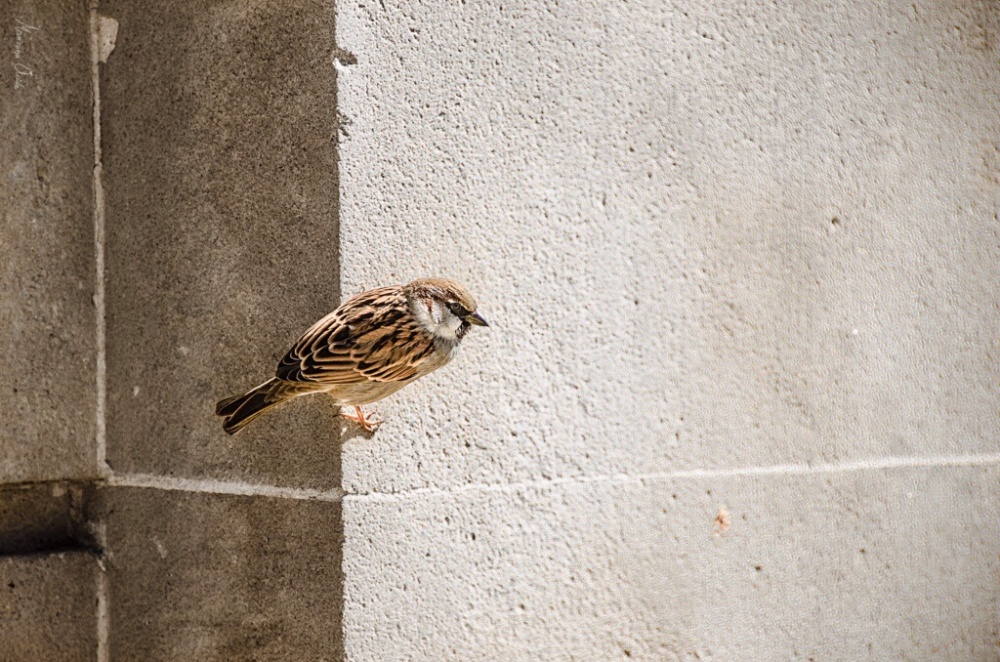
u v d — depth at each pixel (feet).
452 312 19.49
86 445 23.00
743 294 25.00
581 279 22.50
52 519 22.97
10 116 21.85
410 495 20.17
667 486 23.68
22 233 22.03
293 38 19.84
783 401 25.67
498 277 21.40
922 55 28.48
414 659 20.13
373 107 19.76
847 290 26.86
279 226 20.18
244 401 18.89
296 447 20.07
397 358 19.01
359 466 19.57
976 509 29.35
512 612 21.40
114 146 22.95
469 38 21.07
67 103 22.68
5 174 21.79
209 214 21.25
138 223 22.49
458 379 20.84
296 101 19.85
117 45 22.84
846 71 26.94
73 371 22.79
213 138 21.15
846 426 26.78
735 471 24.76
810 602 26.00
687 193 24.08
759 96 25.30
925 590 28.19
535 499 21.79
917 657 28.02
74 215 22.79
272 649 20.45
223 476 21.15
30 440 22.15
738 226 24.94
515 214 21.63
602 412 22.75
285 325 20.11
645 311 23.39
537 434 21.86
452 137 20.81
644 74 23.44
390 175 19.99
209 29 21.13
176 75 21.70
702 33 24.38
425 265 20.44
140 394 22.53
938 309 28.66
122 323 22.86
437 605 20.43
